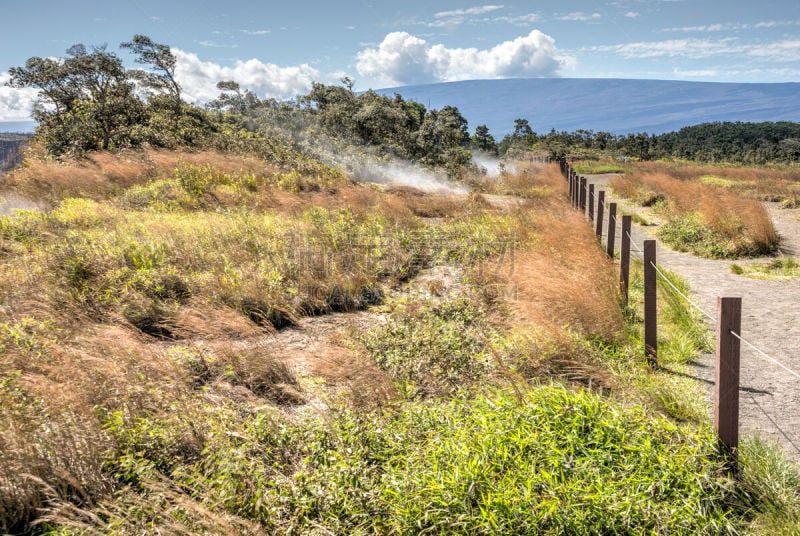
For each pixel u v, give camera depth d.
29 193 14.30
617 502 2.84
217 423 3.84
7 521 3.19
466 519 2.80
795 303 6.98
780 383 4.64
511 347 5.12
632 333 5.85
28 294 6.19
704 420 3.92
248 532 2.83
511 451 3.26
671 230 11.91
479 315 6.41
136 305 6.44
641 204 17.20
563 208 12.49
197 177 15.37
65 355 4.49
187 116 27.41
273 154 20.95
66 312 5.90
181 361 5.00
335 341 5.61
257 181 16.55
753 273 8.75
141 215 11.35
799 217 13.73
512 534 2.71
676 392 4.41
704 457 3.21
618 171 33.00
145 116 25.05
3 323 5.30
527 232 10.00
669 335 5.77
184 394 4.26
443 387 4.59
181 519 2.96
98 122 22.39
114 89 25.31
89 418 3.72
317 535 2.89
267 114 35.75
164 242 8.45
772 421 4.00
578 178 14.57
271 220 10.88
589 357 4.99
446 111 60.56
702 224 11.41
